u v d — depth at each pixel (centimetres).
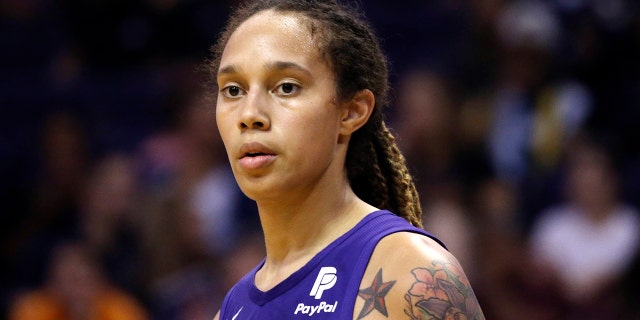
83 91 3173
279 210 962
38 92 3191
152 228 2511
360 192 1053
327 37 938
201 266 2488
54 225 2661
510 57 2827
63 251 2327
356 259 908
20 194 2931
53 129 2762
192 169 2645
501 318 2228
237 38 950
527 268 2322
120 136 3050
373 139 1034
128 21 3181
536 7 2922
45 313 2302
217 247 2583
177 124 2873
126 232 2544
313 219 961
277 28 936
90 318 2306
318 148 926
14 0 3488
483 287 2238
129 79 3192
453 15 3266
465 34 3070
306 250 963
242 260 2205
